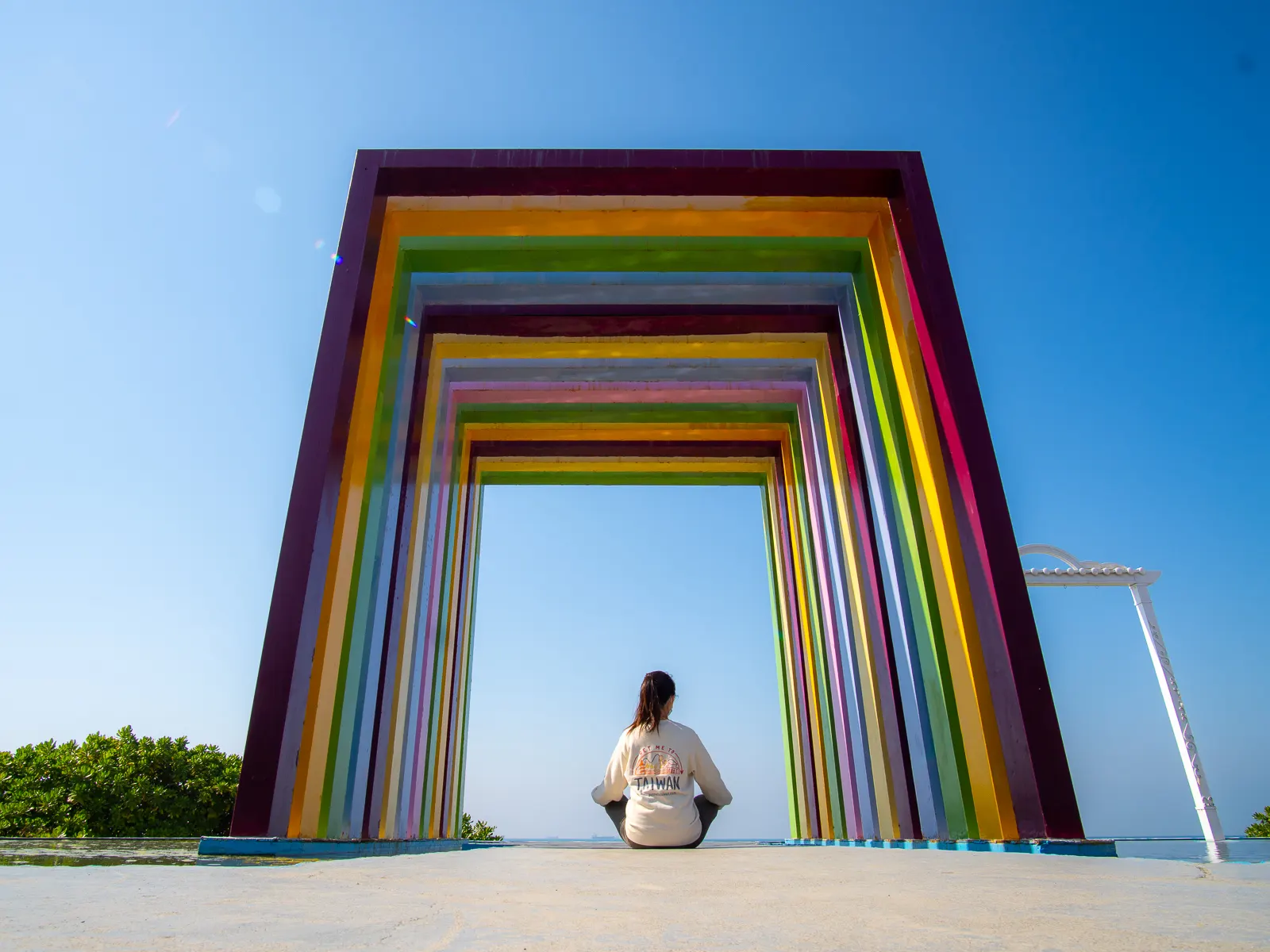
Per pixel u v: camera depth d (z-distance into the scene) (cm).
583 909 122
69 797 819
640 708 376
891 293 531
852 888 154
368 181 499
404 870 192
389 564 508
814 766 684
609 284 618
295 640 353
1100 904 128
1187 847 509
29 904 116
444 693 663
